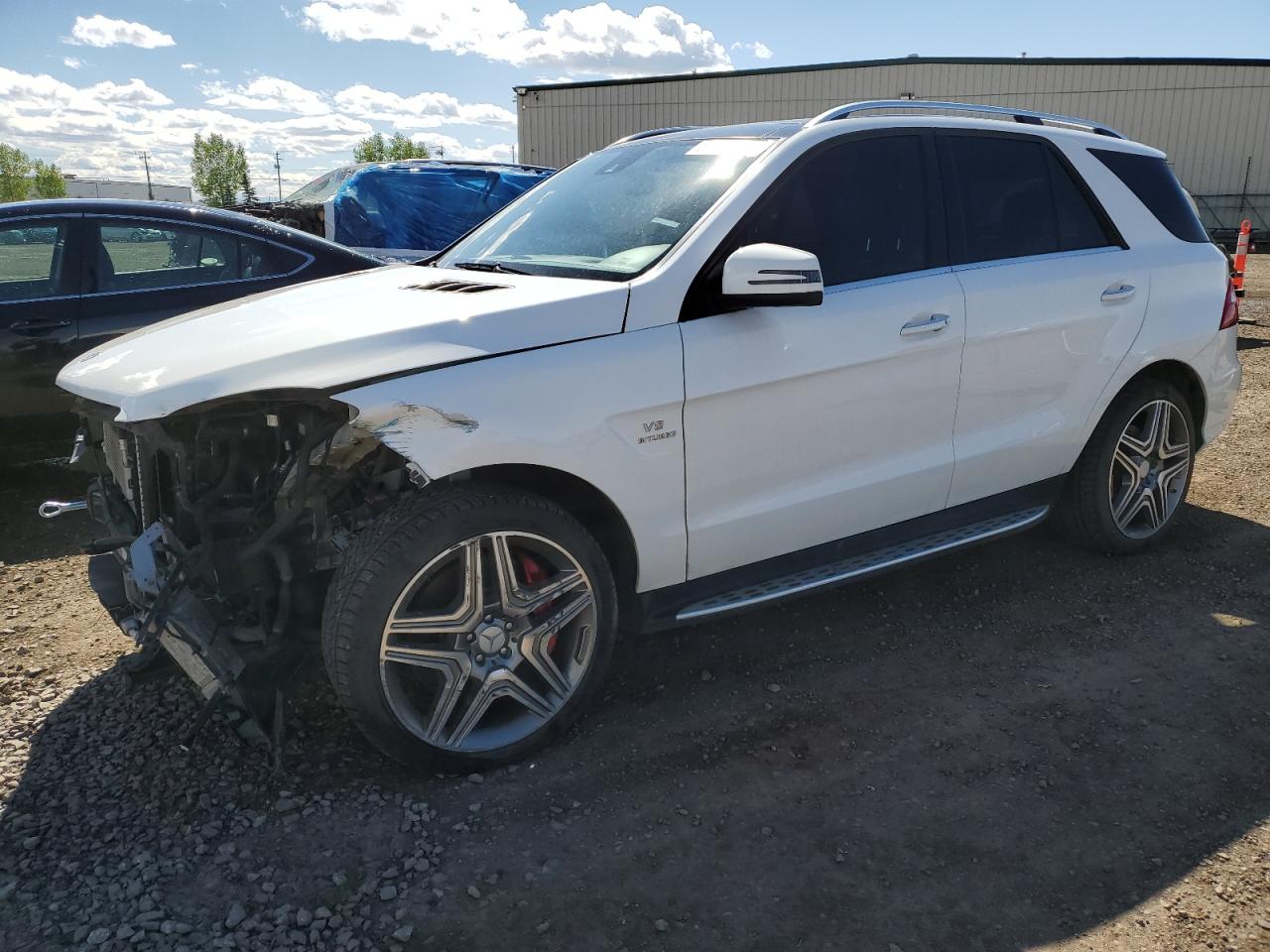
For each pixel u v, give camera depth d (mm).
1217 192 33969
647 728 3096
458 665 2713
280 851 2477
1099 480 4207
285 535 2777
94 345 5270
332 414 2635
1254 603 3986
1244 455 6105
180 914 2252
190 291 5570
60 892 2318
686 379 2928
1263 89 32719
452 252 3900
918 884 2391
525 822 2617
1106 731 3070
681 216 3217
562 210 3699
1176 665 3486
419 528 2576
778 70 34656
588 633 2924
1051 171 4000
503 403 2646
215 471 2861
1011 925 2250
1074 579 4234
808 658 3566
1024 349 3752
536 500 2756
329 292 3334
